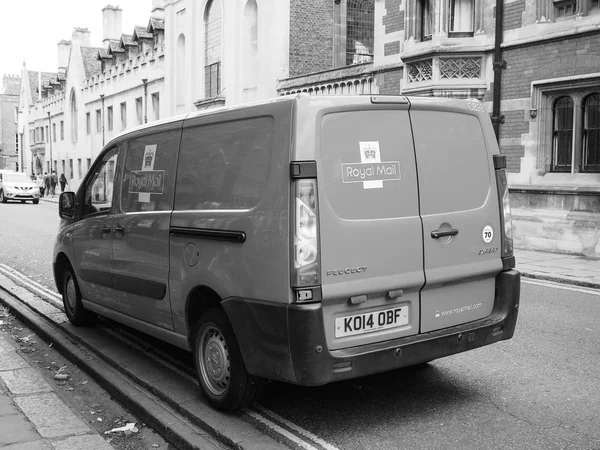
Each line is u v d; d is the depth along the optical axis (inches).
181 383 205.9
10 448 157.2
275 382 205.3
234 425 170.6
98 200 249.3
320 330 154.2
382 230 165.5
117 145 237.1
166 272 198.1
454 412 182.4
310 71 989.2
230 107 178.4
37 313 316.8
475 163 188.2
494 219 191.8
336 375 157.9
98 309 255.0
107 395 210.8
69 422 175.5
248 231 164.1
